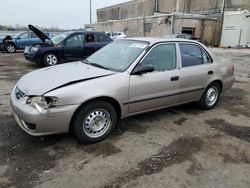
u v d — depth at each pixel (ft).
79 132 11.22
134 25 110.52
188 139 12.53
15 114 11.32
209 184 9.09
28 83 11.51
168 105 14.39
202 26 91.91
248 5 96.63
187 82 14.80
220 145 12.05
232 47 86.58
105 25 137.28
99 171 9.64
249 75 31.01
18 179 9.03
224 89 17.87
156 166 10.08
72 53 33.58
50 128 10.51
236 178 9.52
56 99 10.29
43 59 32.45
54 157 10.50
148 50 13.17
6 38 55.72
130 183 8.98
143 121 14.60
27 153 10.73
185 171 9.82
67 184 8.84
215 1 107.55
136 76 12.46
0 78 25.73
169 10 131.54
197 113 16.31
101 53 15.02
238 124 14.74
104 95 11.30
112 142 11.95
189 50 15.25
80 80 11.21
